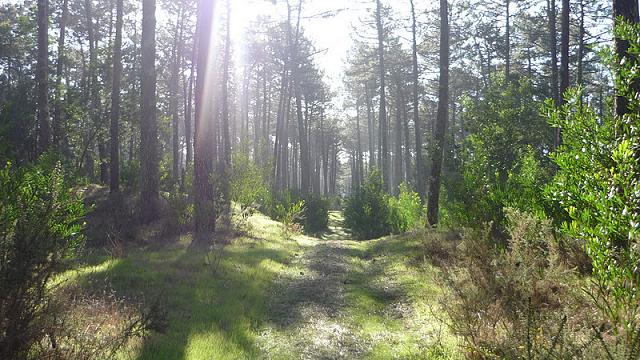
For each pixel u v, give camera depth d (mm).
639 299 4281
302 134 39531
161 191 22531
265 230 19766
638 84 6242
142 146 17156
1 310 4164
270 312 8023
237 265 11273
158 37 42031
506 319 5395
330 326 7230
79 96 25984
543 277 5582
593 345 4043
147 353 5340
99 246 14039
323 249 15844
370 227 23734
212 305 7879
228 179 19344
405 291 9352
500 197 10398
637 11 7426
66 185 6309
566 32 17906
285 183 56219
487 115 16562
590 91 32719
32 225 4574
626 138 5090
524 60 41906
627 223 4492
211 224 15953
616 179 4684
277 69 49375
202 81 15781
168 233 15602
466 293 5738
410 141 73938
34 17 33031
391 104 59594
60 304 4766
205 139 15836
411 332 6891
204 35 15867
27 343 4305
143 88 17156
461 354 5445
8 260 4254
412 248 13867
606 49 5754
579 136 5461
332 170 76875
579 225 5148
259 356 5773
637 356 3773
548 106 5957
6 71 35375
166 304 7543
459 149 13742
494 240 8562
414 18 35750
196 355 5469
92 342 4957
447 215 15477
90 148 29922
